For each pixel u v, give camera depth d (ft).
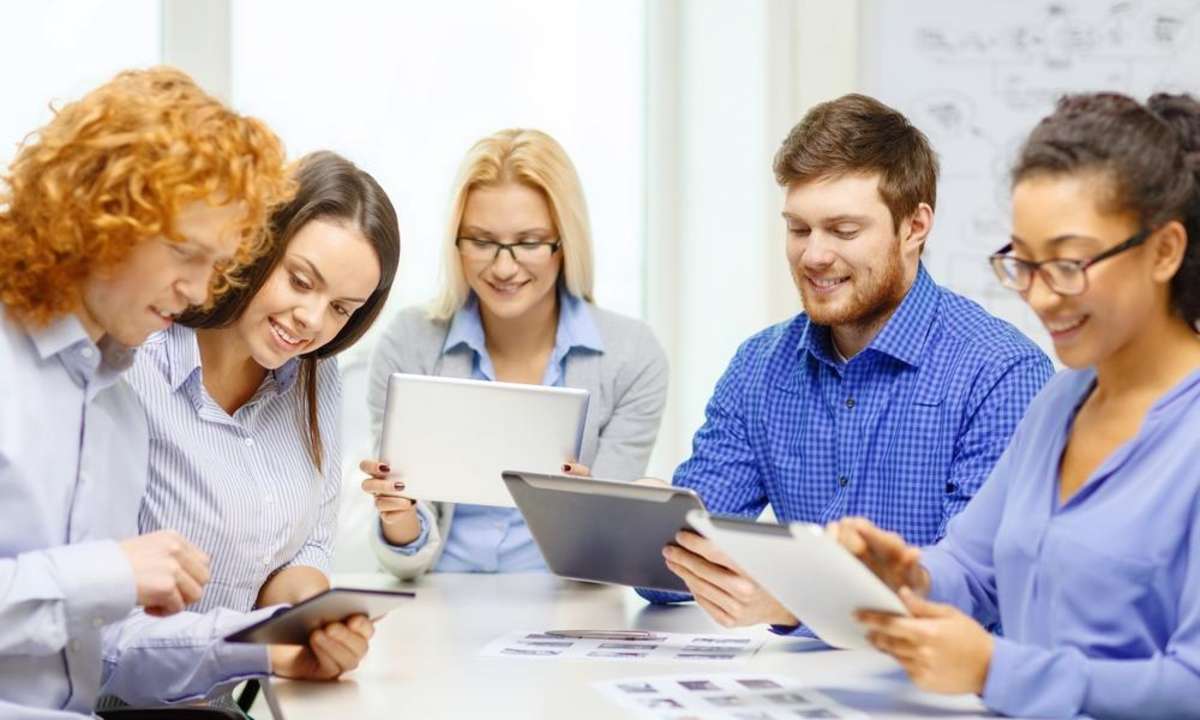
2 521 5.04
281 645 5.65
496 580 8.29
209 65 10.41
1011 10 10.93
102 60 10.27
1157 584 4.73
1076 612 4.89
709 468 7.67
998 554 5.27
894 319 7.18
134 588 4.95
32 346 5.16
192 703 6.02
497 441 7.36
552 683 5.50
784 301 10.89
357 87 10.92
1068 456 5.16
